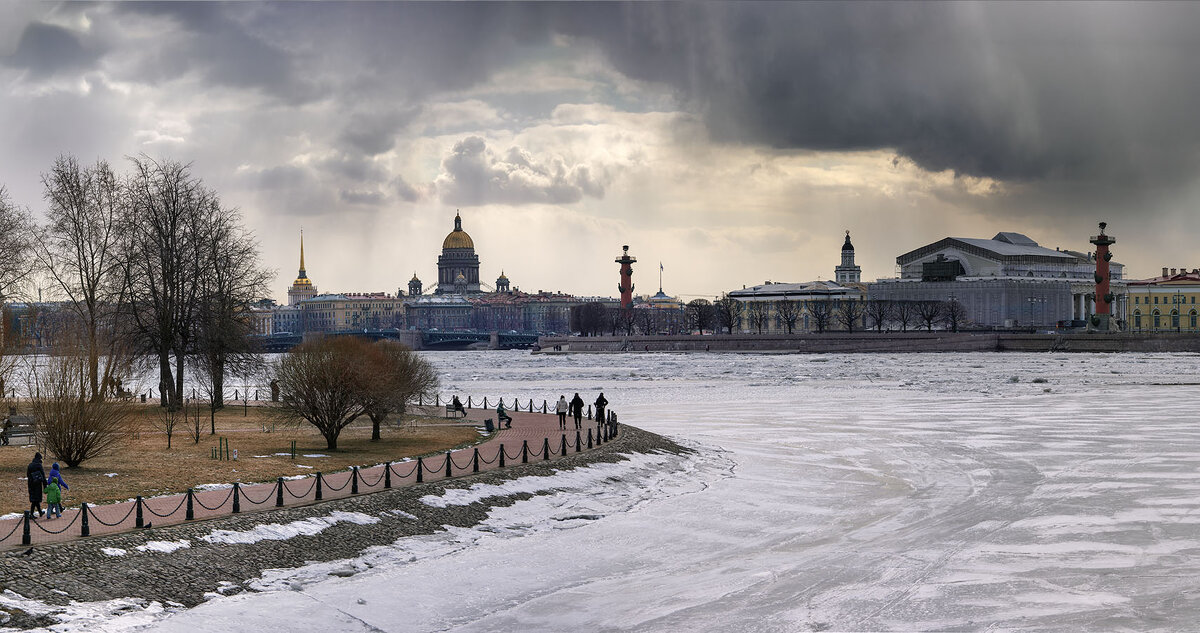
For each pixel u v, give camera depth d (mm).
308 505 51500
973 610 42281
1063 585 45500
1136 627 40250
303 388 75062
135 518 46812
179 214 99875
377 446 76688
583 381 195500
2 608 36094
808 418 111562
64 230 95625
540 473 65062
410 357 98562
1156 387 151875
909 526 56625
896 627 40469
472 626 40438
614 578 46688
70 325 88625
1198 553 50531
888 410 120562
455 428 90688
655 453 78250
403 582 44594
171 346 100500
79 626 36312
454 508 55500
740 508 60969
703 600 43594
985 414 113812
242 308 104875
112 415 64312
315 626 39188
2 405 84500
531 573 46969
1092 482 69188
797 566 48531
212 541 45062
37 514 46812
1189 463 76562
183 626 37594
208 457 67750
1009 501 63094
